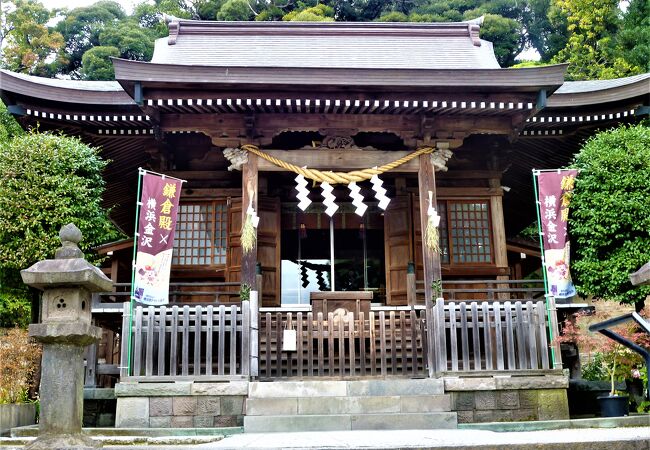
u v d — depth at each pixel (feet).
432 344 32.99
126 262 53.21
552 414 30.35
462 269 43.11
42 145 35.68
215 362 35.29
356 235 47.01
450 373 30.83
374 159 37.37
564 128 42.57
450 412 29.17
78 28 128.16
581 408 37.29
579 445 16.28
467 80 34.30
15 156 35.24
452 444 16.67
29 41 120.37
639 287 35.12
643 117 40.45
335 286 46.11
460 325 31.60
